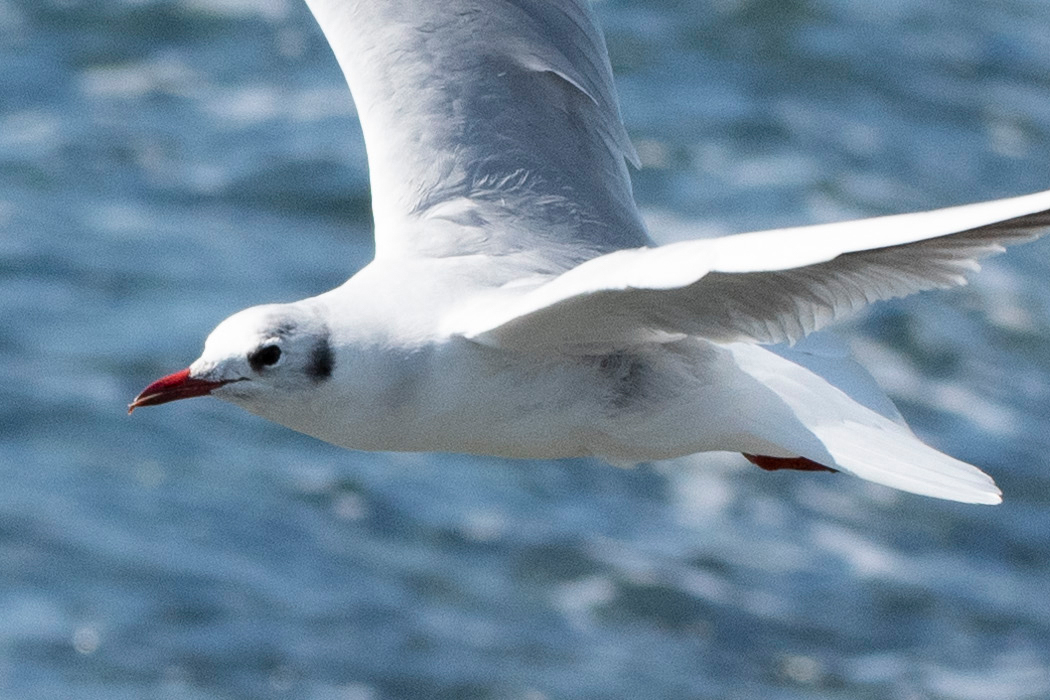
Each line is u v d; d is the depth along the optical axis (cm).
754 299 661
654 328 709
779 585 1454
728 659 1373
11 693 1253
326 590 1393
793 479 1592
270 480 1522
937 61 2534
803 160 2195
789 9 2620
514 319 688
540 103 877
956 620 1439
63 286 1788
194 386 730
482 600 1405
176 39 2380
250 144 2125
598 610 1410
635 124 2264
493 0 890
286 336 724
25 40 2347
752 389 761
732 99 2358
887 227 567
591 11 912
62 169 2041
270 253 1891
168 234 1911
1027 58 2575
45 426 1558
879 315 1855
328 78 2308
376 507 1502
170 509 1466
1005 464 1642
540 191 845
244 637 1334
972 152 2289
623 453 784
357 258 1903
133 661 1300
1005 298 1919
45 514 1441
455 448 768
